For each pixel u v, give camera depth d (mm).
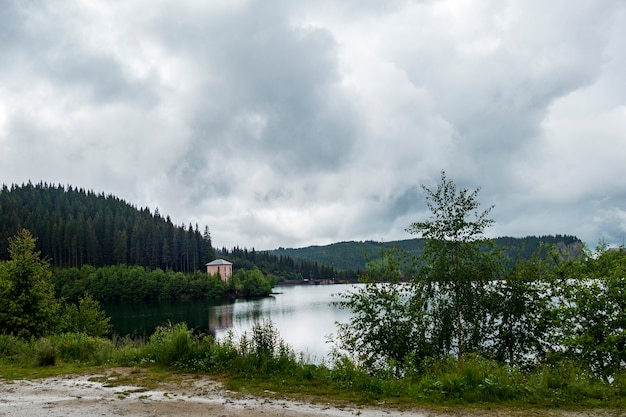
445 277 13594
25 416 6984
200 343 12094
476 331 13359
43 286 23484
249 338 12062
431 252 14039
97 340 14875
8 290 22078
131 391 8781
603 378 10453
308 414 7203
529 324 13359
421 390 8727
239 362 10742
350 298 13312
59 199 190875
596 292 11438
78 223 149750
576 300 11773
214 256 186750
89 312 32281
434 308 13656
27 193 191125
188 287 123688
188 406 7641
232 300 116125
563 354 11586
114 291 113562
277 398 8258
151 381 9711
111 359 12562
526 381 9234
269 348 11438
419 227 14406
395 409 7590
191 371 10727
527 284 13484
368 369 11391
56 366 11797
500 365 10688
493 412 7441
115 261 150750
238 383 9438
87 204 196625
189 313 82875
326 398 8305
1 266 22859
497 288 13805
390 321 12633
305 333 42094
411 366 10594
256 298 121688
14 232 135500
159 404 7762
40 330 22672
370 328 12680
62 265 142750
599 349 10742
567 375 9359
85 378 10094
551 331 12680
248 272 142375
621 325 11078
